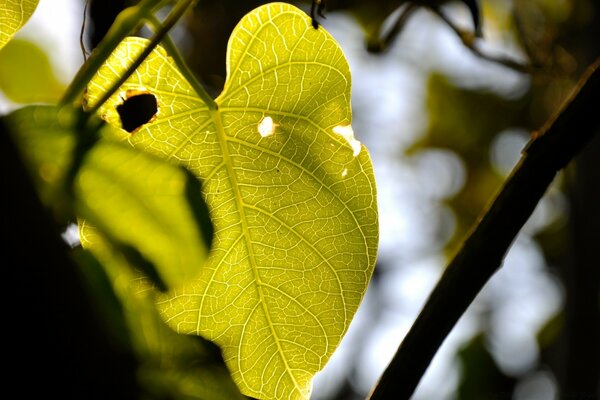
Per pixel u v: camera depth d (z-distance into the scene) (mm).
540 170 604
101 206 541
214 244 648
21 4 656
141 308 539
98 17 688
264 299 651
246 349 650
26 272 477
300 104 652
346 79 653
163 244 543
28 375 468
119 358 502
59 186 537
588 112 605
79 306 489
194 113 645
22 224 481
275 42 650
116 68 627
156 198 542
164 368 535
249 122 650
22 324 471
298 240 652
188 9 616
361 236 653
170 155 645
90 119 542
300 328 652
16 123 538
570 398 847
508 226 605
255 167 650
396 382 603
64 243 503
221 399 549
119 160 540
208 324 647
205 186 648
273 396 650
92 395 480
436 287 607
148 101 641
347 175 652
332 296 653
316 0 648
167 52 638
